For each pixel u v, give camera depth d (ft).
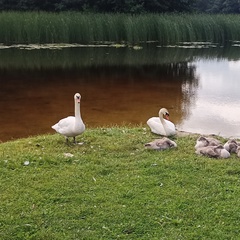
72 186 19.62
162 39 104.58
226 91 54.70
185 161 22.94
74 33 97.91
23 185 19.71
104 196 18.56
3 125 36.91
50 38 96.53
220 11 175.11
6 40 93.56
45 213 17.12
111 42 102.53
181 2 135.23
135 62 81.10
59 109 43.32
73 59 82.69
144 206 17.71
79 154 24.21
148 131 30.25
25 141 27.50
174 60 84.28
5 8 122.83
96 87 55.77
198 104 46.39
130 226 16.26
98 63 78.84
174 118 39.78
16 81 59.88
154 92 52.95
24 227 16.15
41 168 21.84
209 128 36.52
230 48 102.12
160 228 16.19
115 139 27.55
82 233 15.81
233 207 17.70
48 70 70.18
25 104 45.47
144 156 23.91
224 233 15.88
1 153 24.30
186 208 17.60
